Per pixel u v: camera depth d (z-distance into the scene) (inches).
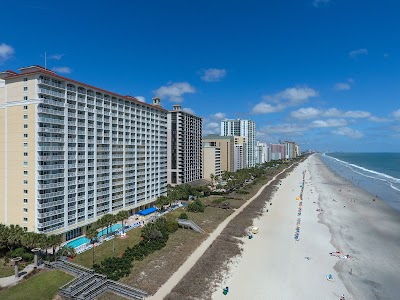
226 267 2608.3
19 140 2901.1
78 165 3309.5
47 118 2888.8
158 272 2428.6
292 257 2881.4
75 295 1958.7
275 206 5280.5
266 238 3444.9
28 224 2878.9
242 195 6259.8
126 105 4195.4
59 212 3041.3
